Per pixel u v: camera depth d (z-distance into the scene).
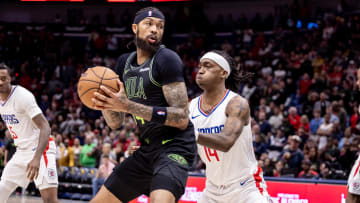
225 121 3.47
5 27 20.19
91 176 10.48
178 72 3.20
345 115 10.90
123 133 10.91
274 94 13.45
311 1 19.22
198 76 3.53
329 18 17.59
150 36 3.32
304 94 13.26
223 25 19.98
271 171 8.62
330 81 13.63
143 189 3.63
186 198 7.53
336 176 8.16
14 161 4.89
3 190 4.83
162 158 3.27
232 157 3.54
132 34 20.38
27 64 18.83
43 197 4.86
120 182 3.61
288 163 9.14
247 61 16.89
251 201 3.53
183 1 17.48
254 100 13.68
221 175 3.63
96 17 20.95
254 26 19.25
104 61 18.94
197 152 3.70
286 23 18.62
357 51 15.91
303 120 11.18
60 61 19.11
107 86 3.05
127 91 3.48
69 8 21.20
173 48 20.09
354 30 16.42
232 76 3.79
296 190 6.67
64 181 10.84
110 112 3.66
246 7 20.27
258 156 10.05
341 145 10.12
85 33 20.64
